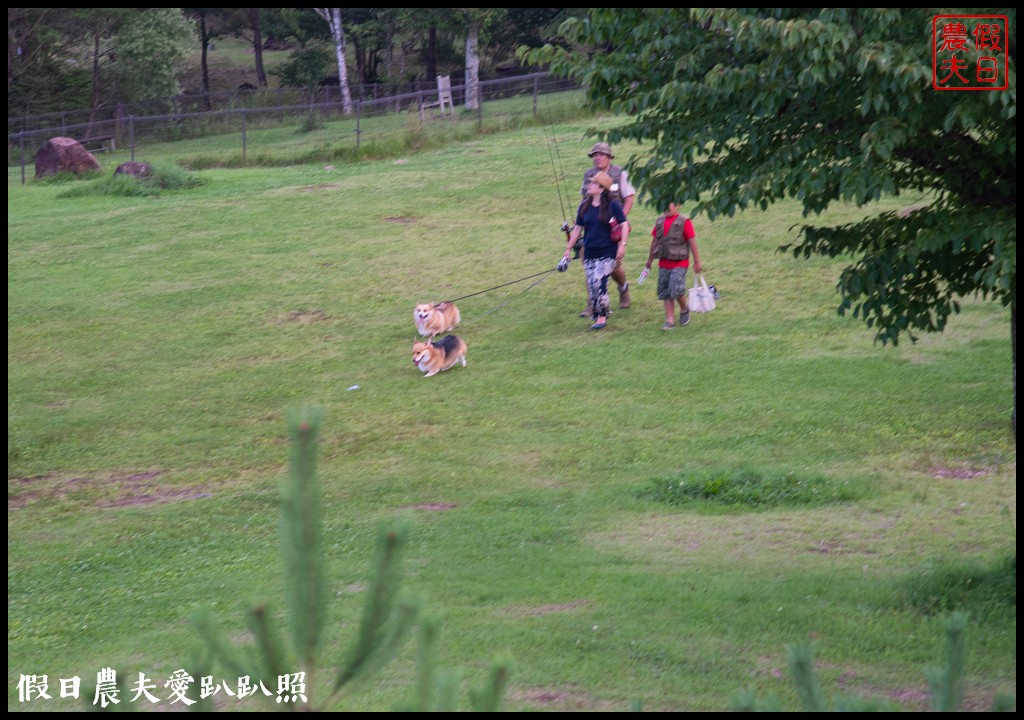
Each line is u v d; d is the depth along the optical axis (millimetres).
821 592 7609
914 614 7160
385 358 15633
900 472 10188
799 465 10570
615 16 7371
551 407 12992
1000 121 6754
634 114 7797
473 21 52375
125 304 19094
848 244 8320
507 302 17953
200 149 42281
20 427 13648
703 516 9484
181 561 9219
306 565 3279
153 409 14125
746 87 7055
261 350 16422
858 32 6645
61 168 35344
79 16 52781
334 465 11625
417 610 3369
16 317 18578
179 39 57094
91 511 10875
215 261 21578
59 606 8320
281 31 68625
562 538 9141
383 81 69812
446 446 11953
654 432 11898
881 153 6523
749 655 6680
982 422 11305
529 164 28906
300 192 27781
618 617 7375
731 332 15555
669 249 15688
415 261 20766
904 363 13656
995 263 6645
